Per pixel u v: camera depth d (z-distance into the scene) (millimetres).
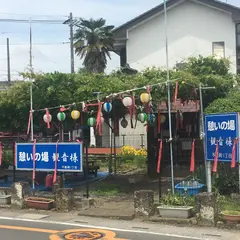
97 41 32188
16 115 15164
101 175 17938
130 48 26406
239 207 9609
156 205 9836
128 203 11633
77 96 13242
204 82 13039
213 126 10195
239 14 24625
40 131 16562
